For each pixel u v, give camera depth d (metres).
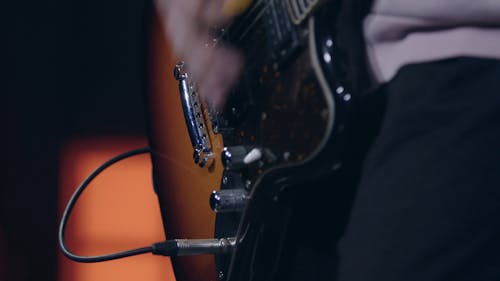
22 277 1.91
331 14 0.70
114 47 1.98
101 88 1.98
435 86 0.67
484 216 0.65
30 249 1.92
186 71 0.90
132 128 1.98
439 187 0.66
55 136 1.96
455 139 0.66
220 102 0.80
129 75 1.99
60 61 1.98
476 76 0.67
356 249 0.68
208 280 0.88
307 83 0.69
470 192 0.65
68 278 1.92
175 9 0.84
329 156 0.69
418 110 0.67
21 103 1.96
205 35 0.82
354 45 0.69
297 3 0.70
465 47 0.67
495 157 0.65
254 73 0.75
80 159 1.96
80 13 1.98
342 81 0.68
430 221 0.65
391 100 0.68
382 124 0.69
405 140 0.67
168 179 0.97
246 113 0.77
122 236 1.94
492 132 0.66
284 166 0.72
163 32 0.97
